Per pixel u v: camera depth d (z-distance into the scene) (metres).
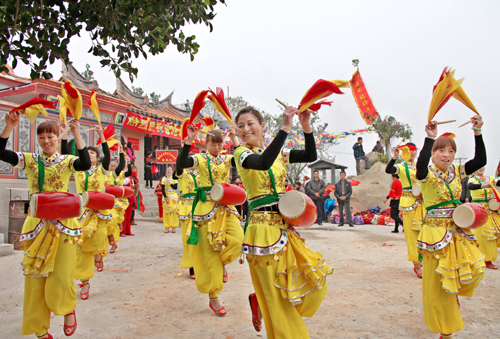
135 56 4.29
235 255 3.96
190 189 5.79
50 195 2.97
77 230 3.24
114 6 3.56
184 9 4.14
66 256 3.10
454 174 3.24
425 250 3.13
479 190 6.51
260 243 2.43
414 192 5.10
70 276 3.12
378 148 20.84
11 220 7.65
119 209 7.24
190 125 3.52
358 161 20.52
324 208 14.59
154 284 5.06
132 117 16.39
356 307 3.99
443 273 2.91
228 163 4.43
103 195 4.53
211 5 4.41
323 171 18.16
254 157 2.37
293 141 15.26
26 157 3.17
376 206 15.27
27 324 3.00
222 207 4.13
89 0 3.67
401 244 8.38
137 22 4.14
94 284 5.07
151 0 3.82
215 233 3.90
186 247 5.30
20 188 8.89
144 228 11.73
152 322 3.62
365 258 6.75
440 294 2.99
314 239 9.23
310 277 2.36
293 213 2.37
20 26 3.71
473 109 3.15
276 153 2.25
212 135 4.41
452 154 3.25
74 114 3.20
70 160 3.29
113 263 6.44
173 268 6.05
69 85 3.14
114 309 4.02
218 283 3.86
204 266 3.90
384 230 11.39
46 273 2.98
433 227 3.13
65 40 3.80
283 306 2.38
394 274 5.49
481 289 4.73
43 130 3.18
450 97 3.01
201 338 3.22
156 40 4.31
